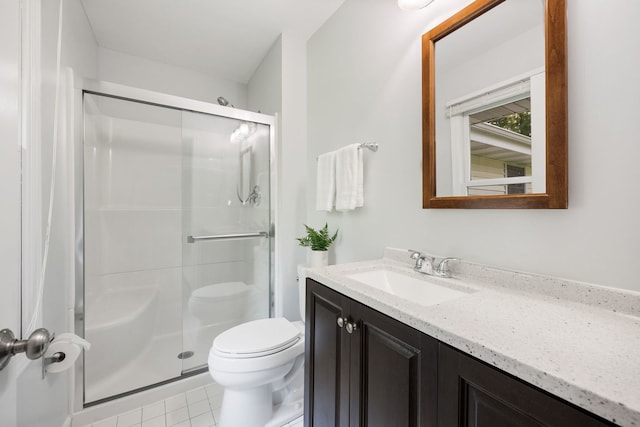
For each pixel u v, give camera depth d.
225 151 2.12
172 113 1.89
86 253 1.64
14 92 0.64
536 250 0.82
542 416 0.42
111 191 1.88
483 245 0.97
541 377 0.42
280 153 2.04
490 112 0.94
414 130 1.23
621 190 0.66
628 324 0.59
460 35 1.04
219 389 1.65
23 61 0.85
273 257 2.06
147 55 2.28
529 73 0.83
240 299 2.20
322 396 1.00
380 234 1.42
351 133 1.63
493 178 0.92
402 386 0.66
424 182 1.15
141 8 1.74
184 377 1.68
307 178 2.12
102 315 1.76
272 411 1.37
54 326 1.19
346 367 0.87
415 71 1.23
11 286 0.60
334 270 1.10
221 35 2.03
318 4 1.72
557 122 0.75
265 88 2.29
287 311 2.08
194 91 2.52
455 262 1.03
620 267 0.67
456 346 0.54
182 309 2.08
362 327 0.80
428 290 1.02
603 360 0.44
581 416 0.38
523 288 0.83
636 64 0.64
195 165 2.12
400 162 1.30
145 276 2.00
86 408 1.39
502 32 0.90
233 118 1.97
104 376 1.63
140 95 1.65
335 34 1.77
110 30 1.95
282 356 1.29
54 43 1.17
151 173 2.01
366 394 0.79
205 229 2.16
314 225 2.02
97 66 2.10
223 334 1.38
